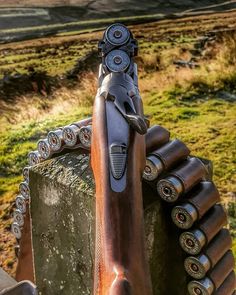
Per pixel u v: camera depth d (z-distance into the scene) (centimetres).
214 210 176
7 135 555
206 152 438
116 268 105
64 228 191
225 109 557
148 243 170
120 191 123
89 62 1120
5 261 323
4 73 1199
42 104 767
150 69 917
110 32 145
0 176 451
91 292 186
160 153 170
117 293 96
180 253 180
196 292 172
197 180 173
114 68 142
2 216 380
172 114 550
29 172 199
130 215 119
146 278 109
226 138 466
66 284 199
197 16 1850
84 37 1633
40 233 204
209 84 643
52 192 190
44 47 1567
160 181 167
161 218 174
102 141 131
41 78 979
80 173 185
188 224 165
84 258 185
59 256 198
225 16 1805
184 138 475
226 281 183
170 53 1115
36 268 214
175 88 648
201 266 167
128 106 135
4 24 1903
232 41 839
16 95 891
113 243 112
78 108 659
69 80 1015
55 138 201
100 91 141
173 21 1802
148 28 1689
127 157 128
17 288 151
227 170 401
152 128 180
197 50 1103
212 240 174
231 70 678
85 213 178
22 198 230
